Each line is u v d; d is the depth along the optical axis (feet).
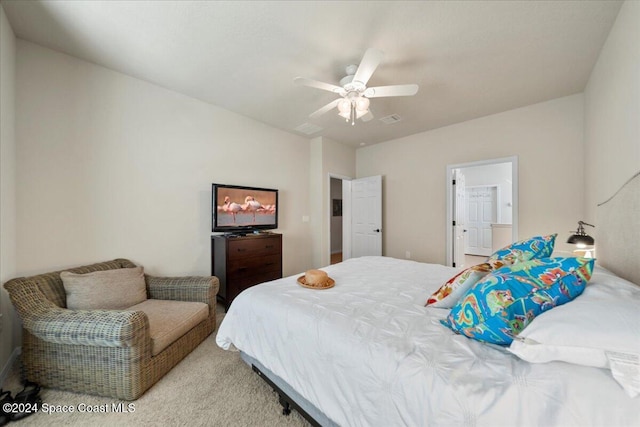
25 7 5.42
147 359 5.18
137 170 8.46
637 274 4.50
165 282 7.70
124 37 6.42
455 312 3.58
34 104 6.59
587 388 2.22
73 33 6.26
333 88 6.77
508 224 19.01
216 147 10.64
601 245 6.59
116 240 8.01
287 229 13.78
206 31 6.19
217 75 8.21
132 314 4.97
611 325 2.32
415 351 3.11
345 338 3.57
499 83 8.61
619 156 5.55
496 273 3.51
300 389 3.92
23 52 6.44
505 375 2.58
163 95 9.06
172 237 9.34
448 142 12.86
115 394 4.93
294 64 7.56
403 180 14.74
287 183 13.76
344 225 17.25
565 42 6.52
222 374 5.74
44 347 5.18
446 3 5.30
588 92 8.41
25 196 6.42
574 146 9.48
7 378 5.50
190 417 4.54
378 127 13.08
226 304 9.68
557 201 9.87
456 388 2.51
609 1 5.24
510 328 2.92
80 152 7.33
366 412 3.07
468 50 6.84
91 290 6.20
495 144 11.34
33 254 6.54
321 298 4.99
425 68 7.67
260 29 6.11
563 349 2.39
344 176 16.19
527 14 5.58
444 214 13.12
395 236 15.12
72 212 7.18
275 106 10.62
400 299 4.94
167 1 5.31
